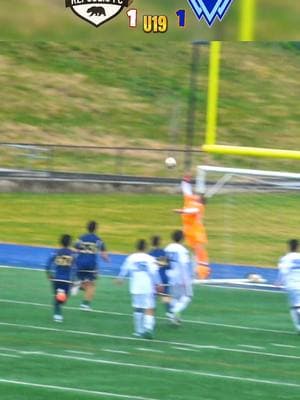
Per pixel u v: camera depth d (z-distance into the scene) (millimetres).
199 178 59469
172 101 109688
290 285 46562
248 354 42531
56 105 108375
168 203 84188
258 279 58938
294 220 70562
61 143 102000
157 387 36938
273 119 105812
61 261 47688
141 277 45000
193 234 57969
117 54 116938
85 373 38719
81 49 117375
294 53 114812
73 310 50906
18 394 35344
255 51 114375
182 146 102625
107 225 77250
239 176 71375
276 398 35812
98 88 111750
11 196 84812
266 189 72125
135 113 108062
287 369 40156
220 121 104312
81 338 44844
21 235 73500
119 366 39969
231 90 109750
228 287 57844
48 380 37500
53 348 42812
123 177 89000
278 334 46500
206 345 44000
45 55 115938
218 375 38969
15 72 112562
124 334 45844
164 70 114500
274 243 67625
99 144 102438
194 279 58125
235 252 66125
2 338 44406
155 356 41812
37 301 52656
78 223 77812
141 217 79812
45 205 82312
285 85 111125
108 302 53062
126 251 69938
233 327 47844
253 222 71188
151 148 101312
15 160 96438
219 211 72750
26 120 105312
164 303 51438
